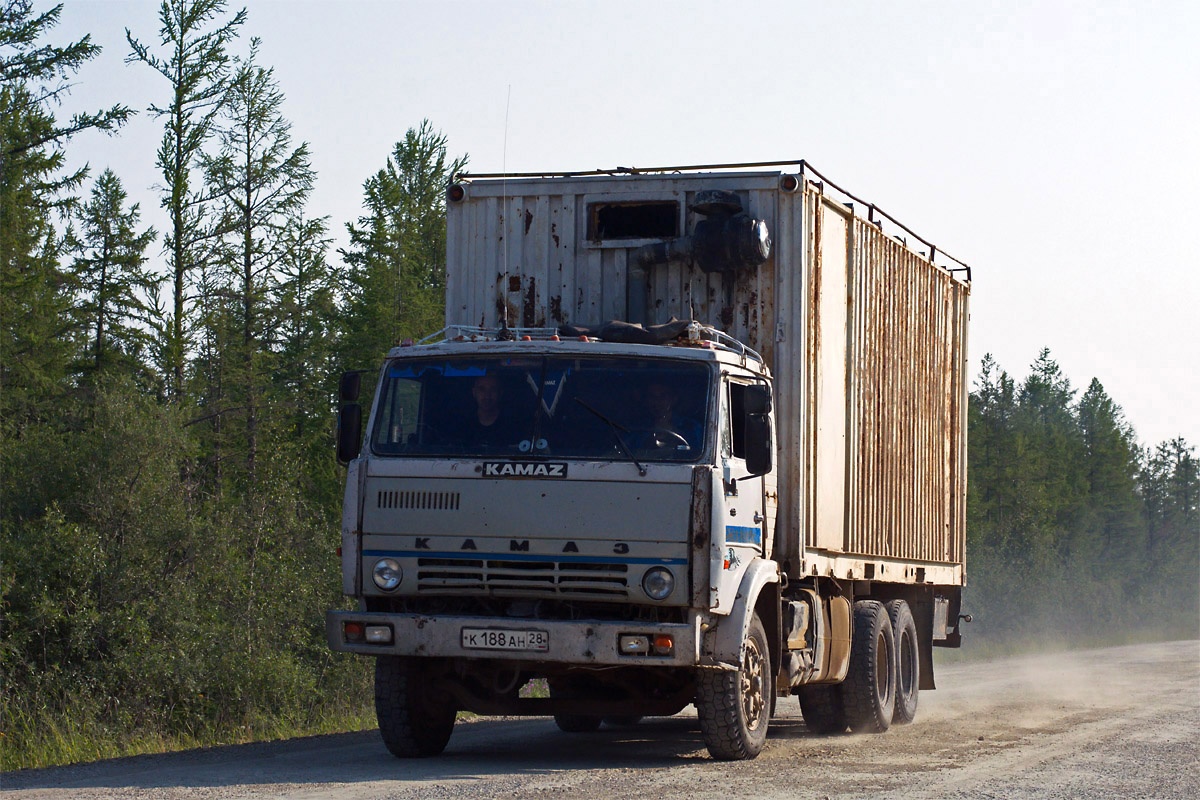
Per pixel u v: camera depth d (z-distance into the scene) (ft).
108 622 68.80
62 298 149.28
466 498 34.94
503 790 30.83
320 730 60.08
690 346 36.76
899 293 55.83
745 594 35.86
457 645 34.63
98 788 31.94
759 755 39.09
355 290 158.20
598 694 39.19
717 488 34.37
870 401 51.57
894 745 43.91
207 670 69.10
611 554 34.06
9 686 63.98
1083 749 42.60
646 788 31.35
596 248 44.88
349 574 35.73
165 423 80.53
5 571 68.08
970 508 271.08
